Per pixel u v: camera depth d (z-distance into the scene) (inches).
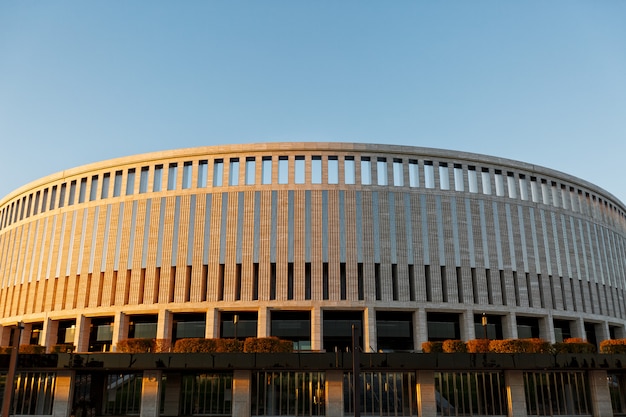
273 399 1312.7
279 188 1840.6
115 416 1369.3
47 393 1360.7
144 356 1256.2
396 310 1765.5
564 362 1278.3
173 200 1882.4
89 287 1889.8
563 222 2065.7
